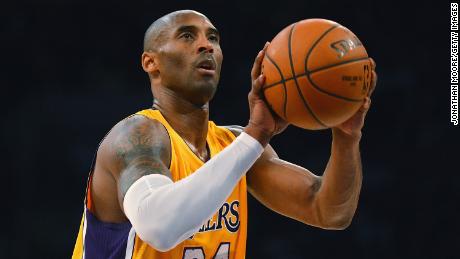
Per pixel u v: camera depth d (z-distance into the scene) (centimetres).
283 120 409
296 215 495
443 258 1337
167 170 401
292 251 1305
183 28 465
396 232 1357
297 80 380
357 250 1320
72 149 1384
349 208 464
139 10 1499
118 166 407
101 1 1494
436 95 1479
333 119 389
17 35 1452
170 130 452
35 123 1394
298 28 392
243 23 1533
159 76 477
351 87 379
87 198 452
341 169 439
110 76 1458
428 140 1447
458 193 1393
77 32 1474
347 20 1552
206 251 451
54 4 1480
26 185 1340
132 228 432
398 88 1498
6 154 1359
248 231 1321
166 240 368
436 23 1522
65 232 1314
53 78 1437
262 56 402
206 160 480
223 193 375
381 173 1434
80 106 1423
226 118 1469
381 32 1541
